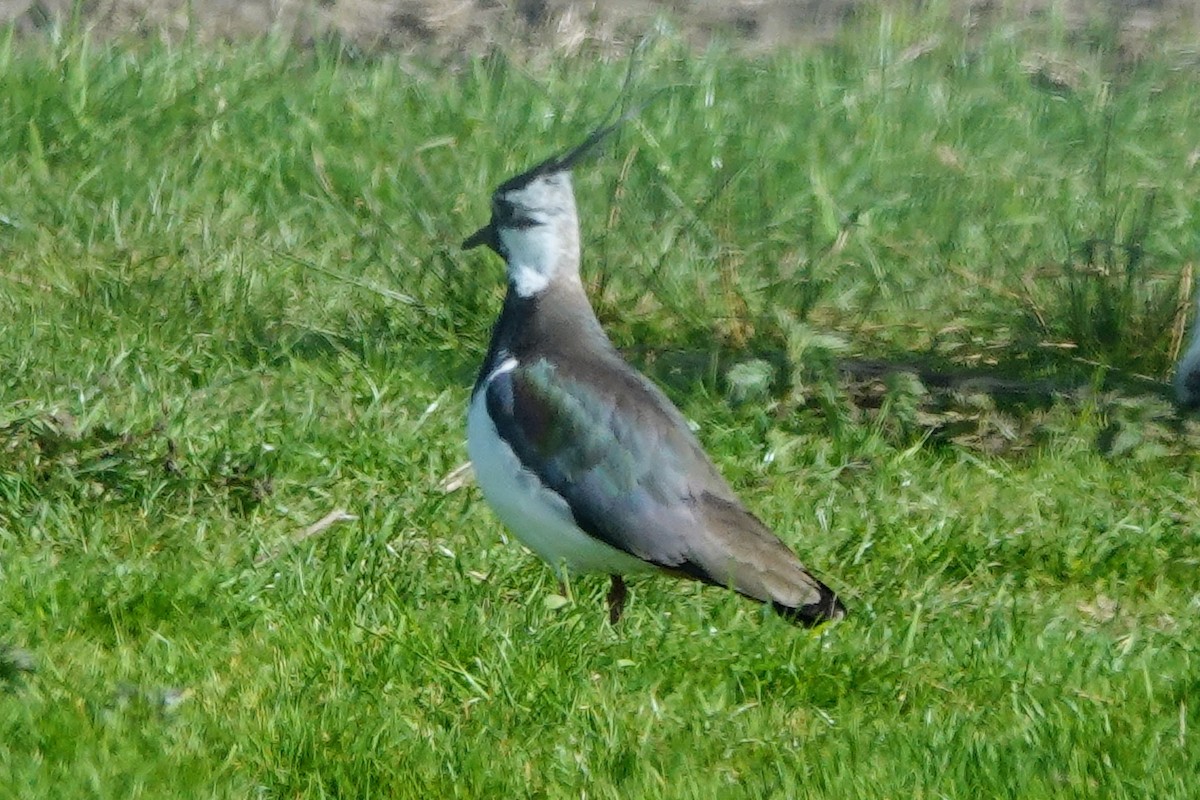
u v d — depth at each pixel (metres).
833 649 9.59
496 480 9.99
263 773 8.20
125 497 11.15
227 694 8.88
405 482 11.77
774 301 14.98
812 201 17.14
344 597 9.73
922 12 23.08
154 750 8.30
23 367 12.95
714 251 15.42
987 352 14.67
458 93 19.88
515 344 10.13
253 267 15.38
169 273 15.25
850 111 19.83
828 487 12.27
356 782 8.12
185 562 10.29
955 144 19.25
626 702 9.06
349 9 22.17
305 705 8.75
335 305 15.05
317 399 13.09
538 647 9.26
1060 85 21.28
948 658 9.65
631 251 15.46
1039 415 13.54
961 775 8.29
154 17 21.42
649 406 9.88
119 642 9.36
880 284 15.41
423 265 15.20
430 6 22.44
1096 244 15.38
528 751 8.54
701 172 17.62
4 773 7.96
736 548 9.64
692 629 9.81
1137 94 20.77
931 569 11.09
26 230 15.84
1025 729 8.77
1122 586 11.06
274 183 17.22
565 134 18.50
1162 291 15.06
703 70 20.56
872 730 8.84
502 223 10.20
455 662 9.09
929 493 12.21
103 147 17.70
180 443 11.80
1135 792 8.20
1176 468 12.91
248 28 21.48
